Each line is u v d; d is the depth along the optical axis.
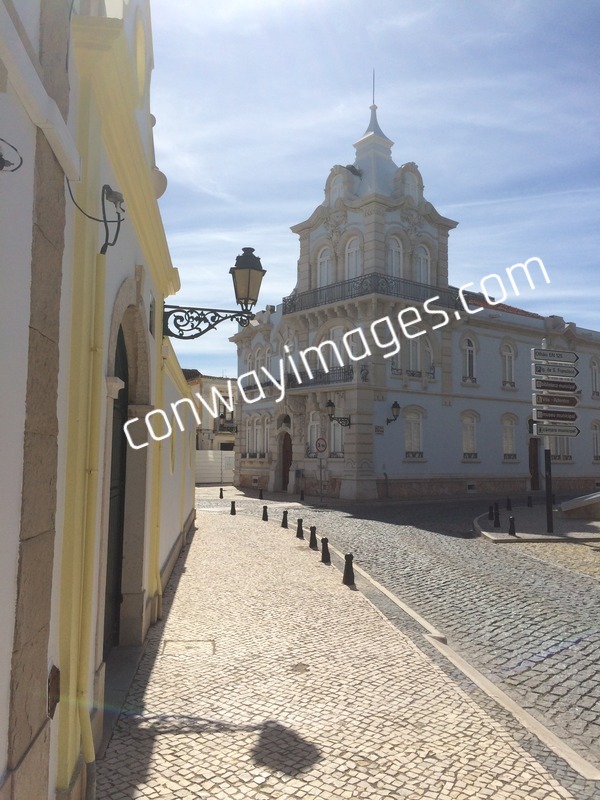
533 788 3.68
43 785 2.83
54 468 2.97
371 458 24.52
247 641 6.48
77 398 3.37
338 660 5.91
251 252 7.43
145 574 6.54
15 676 2.47
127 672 5.41
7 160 2.28
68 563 3.31
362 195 26.66
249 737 4.28
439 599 8.66
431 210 27.47
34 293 2.66
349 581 9.38
